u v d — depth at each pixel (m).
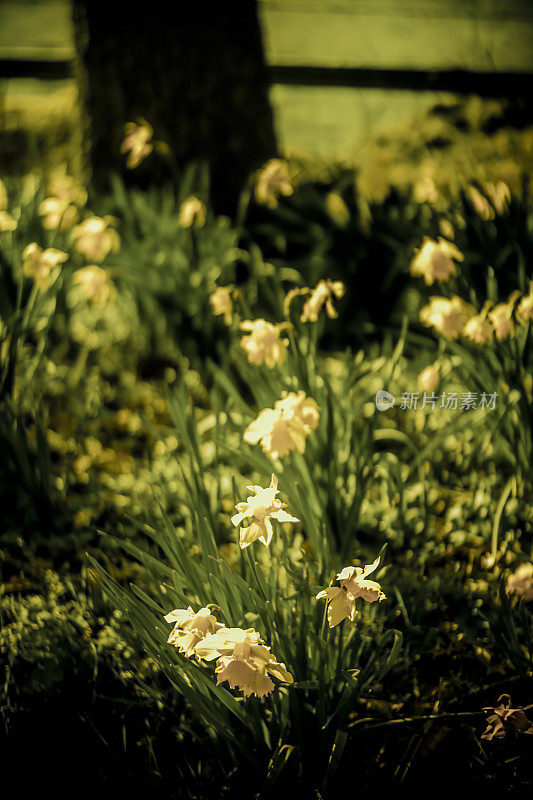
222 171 4.14
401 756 2.85
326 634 2.77
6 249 3.44
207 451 3.36
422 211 3.54
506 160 4.70
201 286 3.51
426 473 3.28
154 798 2.82
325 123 7.88
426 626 2.97
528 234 3.33
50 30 9.18
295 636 2.77
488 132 5.59
